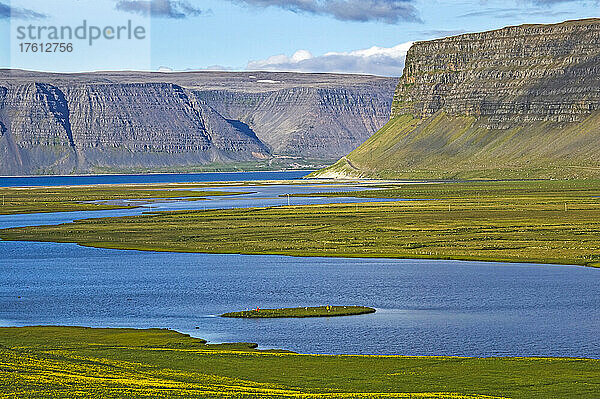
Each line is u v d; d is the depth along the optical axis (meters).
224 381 116.75
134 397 103.31
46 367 121.25
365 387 115.44
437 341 153.25
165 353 137.25
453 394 110.56
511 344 150.62
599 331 160.75
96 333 159.50
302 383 117.56
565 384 116.12
